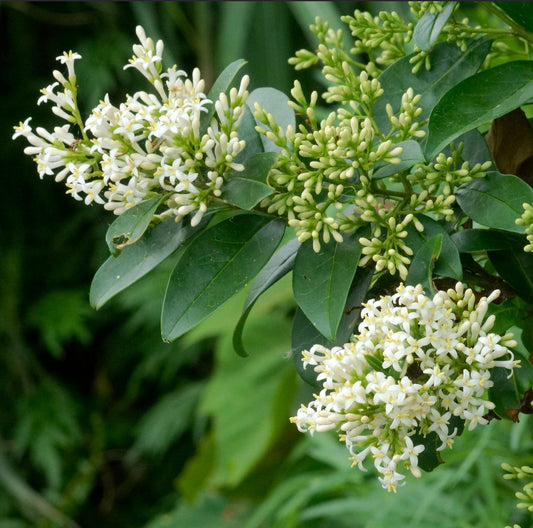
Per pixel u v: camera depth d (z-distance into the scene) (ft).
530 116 3.20
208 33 5.78
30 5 6.76
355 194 2.80
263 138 2.85
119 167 2.73
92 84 6.48
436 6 2.86
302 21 4.70
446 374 2.67
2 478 6.75
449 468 3.52
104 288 2.81
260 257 2.79
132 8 6.79
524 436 3.41
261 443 5.55
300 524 4.85
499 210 2.78
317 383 2.82
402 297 2.66
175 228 2.81
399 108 2.90
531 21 2.87
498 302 2.86
